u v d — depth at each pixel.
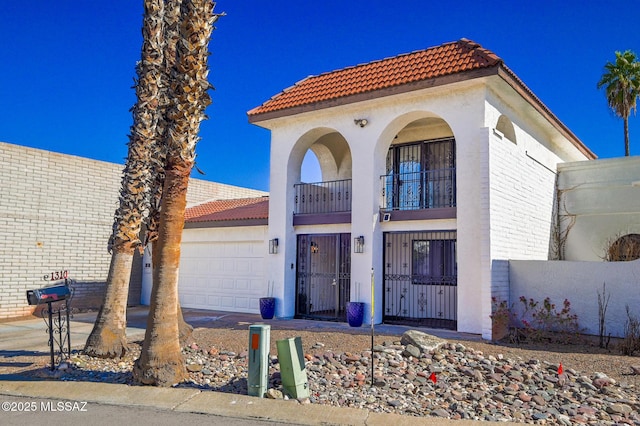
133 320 14.14
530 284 11.16
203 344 9.85
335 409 5.94
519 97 12.04
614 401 6.52
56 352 8.96
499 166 11.50
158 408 6.11
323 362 8.10
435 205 14.15
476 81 11.05
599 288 10.33
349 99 12.69
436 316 13.94
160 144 9.01
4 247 14.73
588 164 15.27
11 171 15.03
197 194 20.58
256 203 17.94
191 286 17.42
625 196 14.52
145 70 9.28
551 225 14.92
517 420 5.83
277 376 7.12
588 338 10.25
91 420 5.67
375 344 9.36
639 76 28.20
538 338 10.27
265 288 14.50
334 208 16.33
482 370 7.74
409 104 12.28
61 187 16.28
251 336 6.55
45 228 15.77
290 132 14.39
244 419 5.73
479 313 10.88
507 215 11.77
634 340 9.10
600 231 14.90
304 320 13.66
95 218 17.19
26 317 14.94
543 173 14.57
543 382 7.18
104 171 17.61
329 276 14.26
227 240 16.62
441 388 6.96
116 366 8.20
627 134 28.75
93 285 16.94
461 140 11.44
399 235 14.89
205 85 7.08
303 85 14.78
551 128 14.48
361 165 12.93
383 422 5.57
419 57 12.83
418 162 14.76
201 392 6.56
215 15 7.17
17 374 7.66
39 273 15.52
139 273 18.72
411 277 12.86
